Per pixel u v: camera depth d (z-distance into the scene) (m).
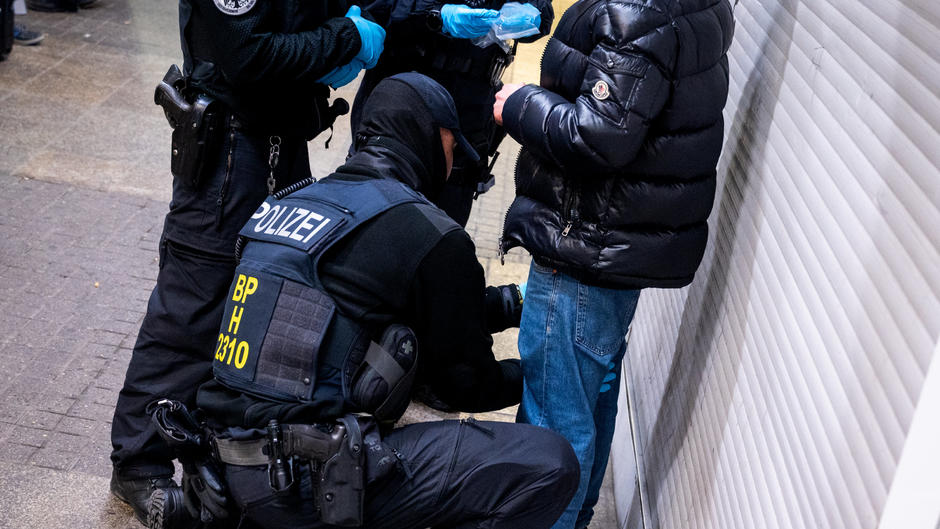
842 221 1.39
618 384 2.34
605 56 1.74
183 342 2.35
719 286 2.11
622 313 2.09
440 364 1.93
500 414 3.10
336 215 1.84
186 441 1.84
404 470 1.86
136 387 2.37
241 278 1.85
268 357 1.79
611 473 2.93
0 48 5.24
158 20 6.46
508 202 4.60
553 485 1.93
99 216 3.87
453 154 2.16
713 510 1.83
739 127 2.19
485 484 1.90
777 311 1.64
